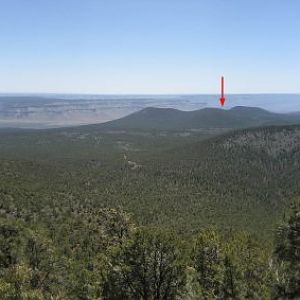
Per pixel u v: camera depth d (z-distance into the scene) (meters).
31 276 39.41
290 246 29.95
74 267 47.66
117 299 27.72
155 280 27.84
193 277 29.77
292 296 28.39
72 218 88.19
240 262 36.12
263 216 153.12
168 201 157.62
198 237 37.44
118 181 180.62
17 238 50.41
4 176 121.06
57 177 157.50
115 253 28.92
